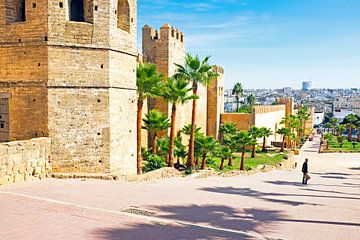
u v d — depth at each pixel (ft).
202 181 80.64
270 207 52.47
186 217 42.04
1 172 54.24
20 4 68.18
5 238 31.99
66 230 34.40
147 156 127.24
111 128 68.39
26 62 64.08
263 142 236.43
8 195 46.24
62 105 63.82
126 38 73.20
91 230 34.63
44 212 39.75
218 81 234.99
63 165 64.23
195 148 134.10
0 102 67.10
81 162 65.67
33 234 33.12
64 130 64.13
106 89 67.15
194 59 126.21
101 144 67.26
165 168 86.02
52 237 32.48
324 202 60.80
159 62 159.22
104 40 66.54
